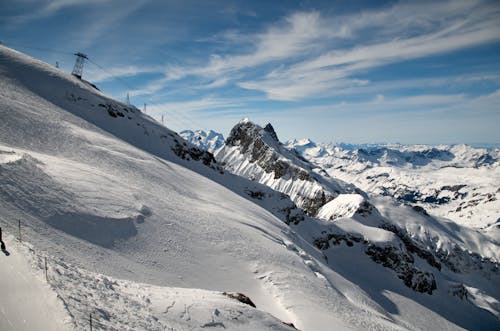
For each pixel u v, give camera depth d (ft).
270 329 72.23
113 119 331.77
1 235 50.26
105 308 47.67
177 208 162.81
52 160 142.61
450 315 340.80
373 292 318.24
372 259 380.37
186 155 387.34
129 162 207.00
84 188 123.85
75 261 83.76
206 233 149.69
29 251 52.54
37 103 247.29
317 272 188.55
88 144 204.23
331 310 128.98
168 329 52.42
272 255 155.94
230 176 429.38
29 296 40.88
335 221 433.07
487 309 420.77
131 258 106.22
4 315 36.24
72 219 102.17
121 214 121.70
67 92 307.37
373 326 131.03
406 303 316.60
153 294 67.21
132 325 46.68
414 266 388.57
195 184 256.11
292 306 118.42
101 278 61.41
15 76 277.44
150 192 169.58
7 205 87.92
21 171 105.29
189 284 109.19
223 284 118.93
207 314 65.92
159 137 371.15
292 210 414.41
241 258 141.18
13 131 168.35
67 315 39.52
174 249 124.26
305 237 385.09
